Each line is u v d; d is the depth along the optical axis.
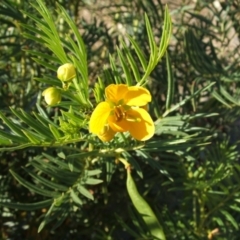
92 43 0.29
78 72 0.17
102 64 0.30
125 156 0.20
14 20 0.27
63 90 0.16
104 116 0.15
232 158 0.24
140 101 0.16
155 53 0.16
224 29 0.30
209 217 0.26
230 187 0.23
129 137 0.19
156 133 0.22
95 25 0.29
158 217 0.25
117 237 0.29
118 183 0.29
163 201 0.29
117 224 0.29
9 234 0.29
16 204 0.20
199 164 0.27
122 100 0.16
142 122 0.16
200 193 0.24
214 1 0.31
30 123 0.16
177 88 0.28
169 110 0.21
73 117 0.16
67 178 0.21
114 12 0.32
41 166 0.21
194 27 0.29
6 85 0.29
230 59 0.34
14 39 0.30
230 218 0.23
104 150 0.19
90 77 0.30
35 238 0.29
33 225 0.29
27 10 0.25
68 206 0.20
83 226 0.29
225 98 0.28
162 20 0.29
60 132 0.17
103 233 0.25
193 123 0.30
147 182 0.28
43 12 0.16
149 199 0.29
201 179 0.24
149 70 0.16
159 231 0.19
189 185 0.23
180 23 0.32
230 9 0.30
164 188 0.28
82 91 0.17
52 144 0.17
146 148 0.19
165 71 0.27
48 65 0.17
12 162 0.28
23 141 0.16
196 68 0.26
